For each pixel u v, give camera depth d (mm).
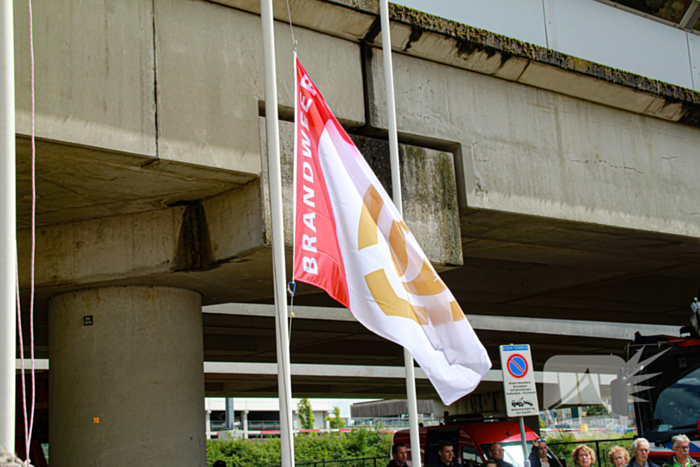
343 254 6273
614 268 14195
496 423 13336
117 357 8672
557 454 21672
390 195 8523
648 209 10812
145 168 7223
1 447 2430
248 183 7793
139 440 8453
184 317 9281
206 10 7625
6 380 3965
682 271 14523
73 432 8516
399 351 23750
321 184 6254
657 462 11070
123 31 7004
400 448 10055
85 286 8828
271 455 38906
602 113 10734
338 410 87562
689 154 11555
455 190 9078
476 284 16000
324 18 8305
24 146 6496
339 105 8406
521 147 9758
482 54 9391
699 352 11359
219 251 8109
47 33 6574
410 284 6738
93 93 6707
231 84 7605
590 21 10828
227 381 30359
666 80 11438
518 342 23734
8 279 4086
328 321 17719
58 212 8430
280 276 5707
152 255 8508
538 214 9656
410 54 9078
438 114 9141
